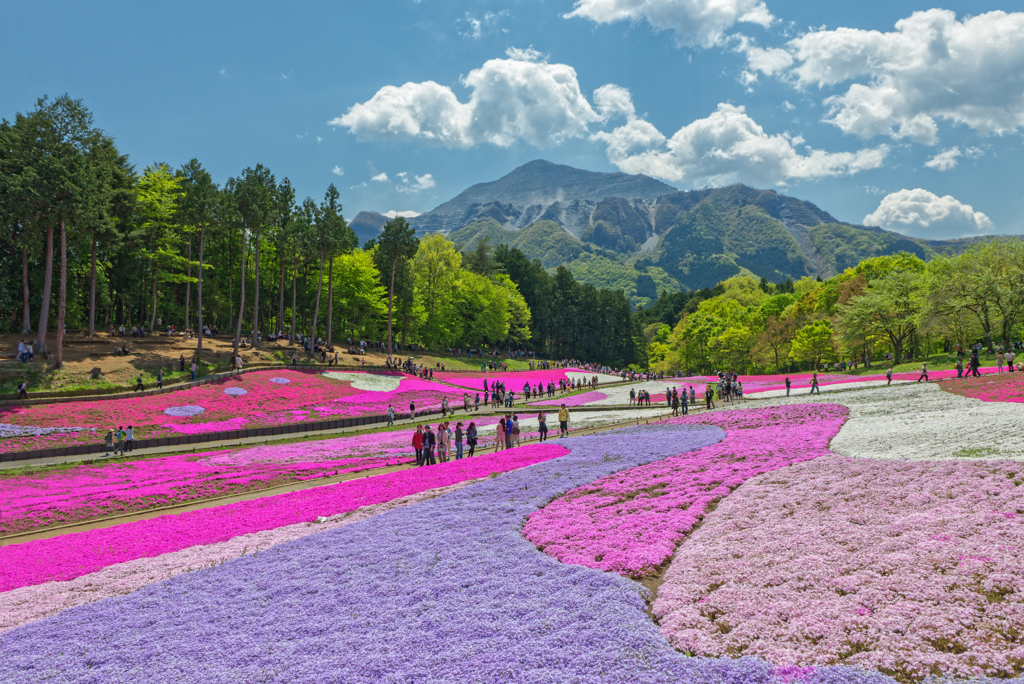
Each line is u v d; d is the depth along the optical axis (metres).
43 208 45.66
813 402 38.88
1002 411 25.16
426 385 65.31
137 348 57.53
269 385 54.31
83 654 9.44
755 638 8.09
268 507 20.41
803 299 120.62
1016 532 10.34
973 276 56.94
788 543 11.38
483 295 116.69
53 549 16.72
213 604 11.32
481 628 9.03
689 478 18.42
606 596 9.73
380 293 99.81
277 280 94.81
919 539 10.70
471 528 14.88
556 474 20.75
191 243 76.25
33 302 63.72
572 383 76.81
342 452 33.53
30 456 31.92
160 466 30.66
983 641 7.49
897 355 75.31
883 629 7.93
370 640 9.02
